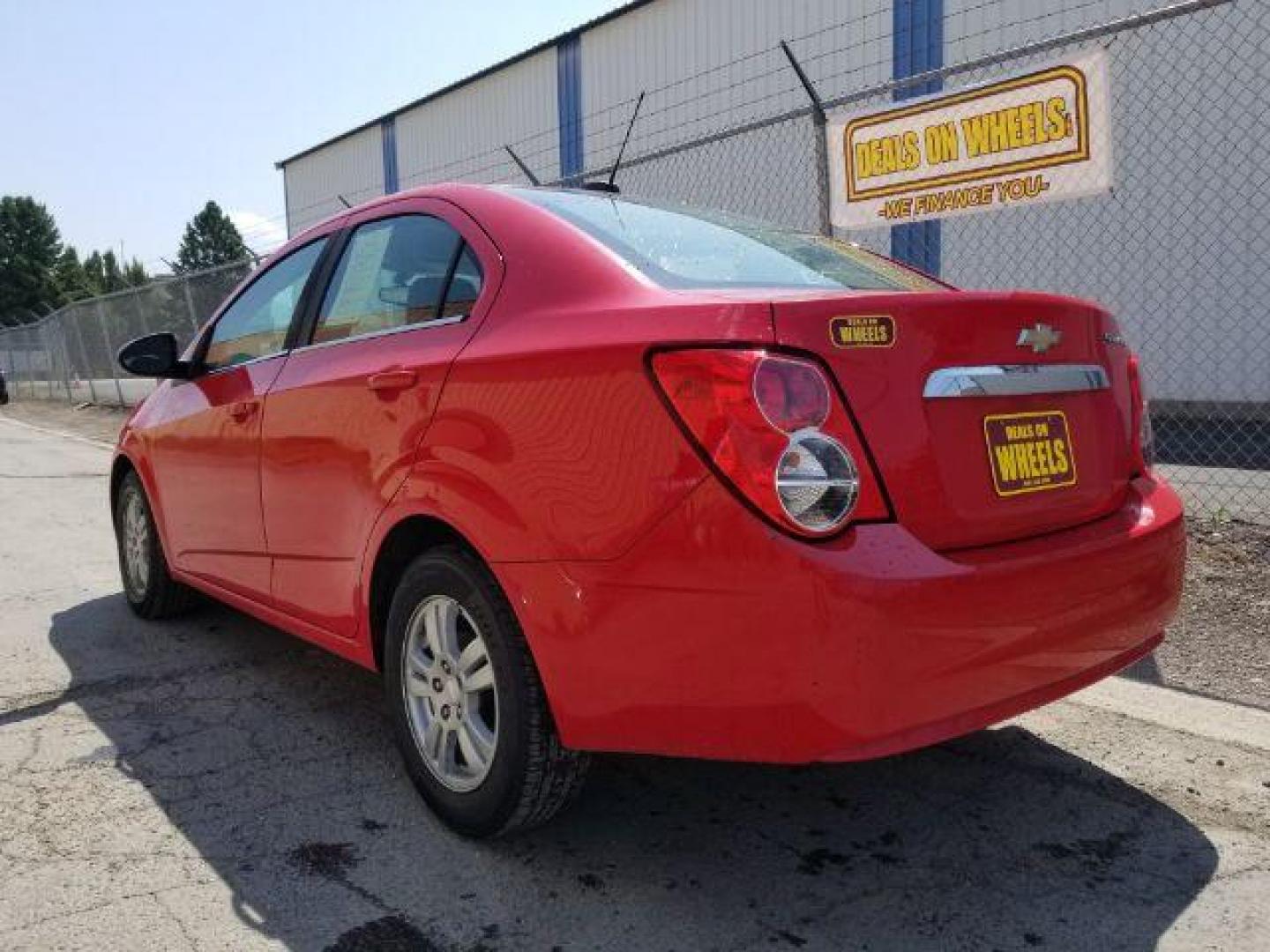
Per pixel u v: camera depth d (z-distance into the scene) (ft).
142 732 11.35
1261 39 32.53
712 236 10.12
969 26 40.19
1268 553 16.14
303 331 11.52
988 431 7.63
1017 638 7.19
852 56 44.96
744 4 49.96
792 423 6.67
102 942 7.38
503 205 9.63
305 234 12.49
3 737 11.19
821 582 6.48
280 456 11.03
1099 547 7.89
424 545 9.59
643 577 7.09
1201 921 7.58
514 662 8.07
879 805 9.49
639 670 7.20
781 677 6.63
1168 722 10.96
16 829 9.09
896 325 7.20
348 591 10.11
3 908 7.80
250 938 7.47
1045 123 18.06
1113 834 8.87
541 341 8.02
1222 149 33.71
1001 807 9.39
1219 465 27.73
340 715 11.85
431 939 7.48
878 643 6.53
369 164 83.87
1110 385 8.94
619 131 58.23
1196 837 8.79
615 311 7.73
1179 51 34.35
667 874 8.37
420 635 9.29
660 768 10.32
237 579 12.44
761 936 7.50
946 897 7.97
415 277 10.03
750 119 49.93
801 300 7.02
